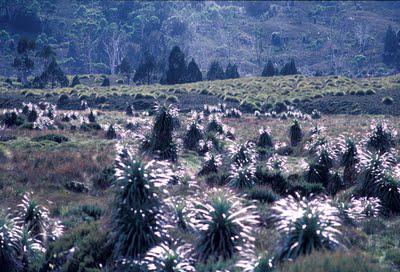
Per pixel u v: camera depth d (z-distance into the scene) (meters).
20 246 19.06
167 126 38.19
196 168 37.94
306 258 13.77
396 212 24.36
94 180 31.61
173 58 157.88
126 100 113.00
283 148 45.88
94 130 60.56
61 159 37.94
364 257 14.76
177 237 17.98
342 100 104.81
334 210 17.80
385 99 100.94
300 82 132.00
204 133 48.34
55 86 168.25
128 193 17.95
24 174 32.38
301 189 28.08
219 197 18.30
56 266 18.20
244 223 18.95
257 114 91.75
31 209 21.47
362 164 26.95
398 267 16.20
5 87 152.88
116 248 17.52
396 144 39.78
